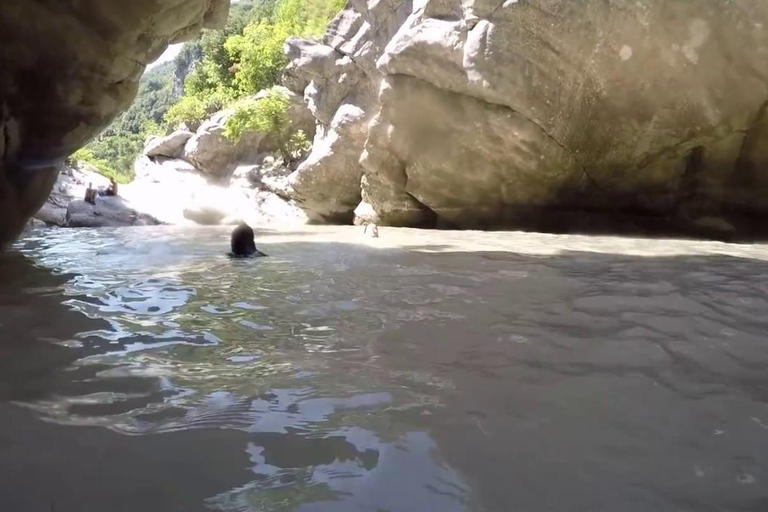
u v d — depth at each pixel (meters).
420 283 5.11
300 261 6.68
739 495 1.71
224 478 1.80
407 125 12.27
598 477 1.81
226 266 6.24
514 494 1.71
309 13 22.52
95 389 2.53
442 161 12.17
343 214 16.45
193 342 3.27
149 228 13.14
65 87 6.46
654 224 11.48
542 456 1.94
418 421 2.20
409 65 11.48
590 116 10.70
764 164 10.19
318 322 3.72
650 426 2.18
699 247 8.20
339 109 15.23
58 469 1.85
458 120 11.59
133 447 2.00
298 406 2.35
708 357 2.97
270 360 2.95
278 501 1.67
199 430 2.13
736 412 2.30
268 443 2.03
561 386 2.58
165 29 7.17
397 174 13.26
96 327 3.58
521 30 10.34
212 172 20.34
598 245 8.48
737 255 7.14
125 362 2.90
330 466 1.87
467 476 1.81
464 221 13.02
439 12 11.48
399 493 1.72
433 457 1.93
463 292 4.68
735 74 9.58
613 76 10.20
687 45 9.58
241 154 19.94
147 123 39.16
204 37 28.97
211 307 4.15
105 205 15.25
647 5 9.46
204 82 28.95
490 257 7.00
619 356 3.00
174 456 1.94
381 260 6.76
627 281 5.11
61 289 4.82
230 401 2.40
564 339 3.30
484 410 2.31
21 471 1.84
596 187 11.60
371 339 3.33
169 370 2.79
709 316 3.77
